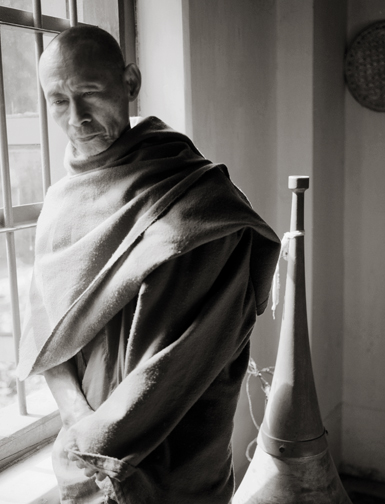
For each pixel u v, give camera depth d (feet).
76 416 2.89
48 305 2.90
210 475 2.99
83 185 2.89
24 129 5.07
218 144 5.20
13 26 3.77
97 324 2.75
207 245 2.72
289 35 5.94
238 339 3.07
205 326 2.72
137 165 2.81
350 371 7.42
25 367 3.08
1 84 3.87
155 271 2.61
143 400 2.56
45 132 4.09
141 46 4.88
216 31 5.03
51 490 3.77
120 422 2.56
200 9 4.79
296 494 4.33
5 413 4.44
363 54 6.61
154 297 2.63
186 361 2.68
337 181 6.86
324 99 6.27
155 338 2.66
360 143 6.93
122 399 2.60
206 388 2.81
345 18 6.67
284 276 6.23
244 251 2.97
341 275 7.22
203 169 2.81
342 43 6.65
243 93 5.53
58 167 4.98
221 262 2.79
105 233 2.72
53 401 4.68
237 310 2.94
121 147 2.84
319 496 4.35
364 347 7.30
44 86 2.68
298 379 4.37
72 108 2.64
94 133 2.73
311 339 6.48
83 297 2.72
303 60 5.91
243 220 2.79
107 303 2.69
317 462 4.36
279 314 6.33
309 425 4.37
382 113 6.75
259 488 4.41
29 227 4.21
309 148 6.04
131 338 2.64
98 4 4.75
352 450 7.56
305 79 5.93
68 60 2.58
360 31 6.64
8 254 4.05
